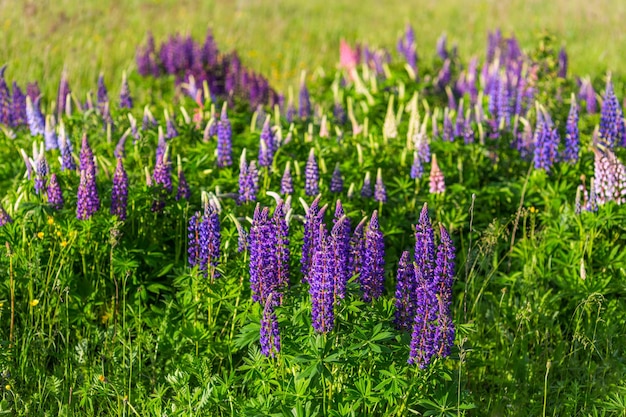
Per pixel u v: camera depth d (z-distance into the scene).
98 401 4.56
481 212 6.48
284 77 12.59
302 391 3.98
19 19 14.75
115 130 7.30
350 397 3.97
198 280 4.89
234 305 4.93
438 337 3.90
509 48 11.41
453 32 17.08
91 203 5.36
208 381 4.33
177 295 4.96
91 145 7.06
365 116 8.55
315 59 14.14
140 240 5.55
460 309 5.19
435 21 18.28
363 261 4.37
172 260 5.65
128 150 6.75
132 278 5.38
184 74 10.41
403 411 4.09
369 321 4.12
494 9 19.55
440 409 3.93
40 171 5.62
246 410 3.99
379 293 4.32
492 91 8.28
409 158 6.93
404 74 9.44
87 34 14.22
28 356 4.80
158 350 4.81
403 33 16.75
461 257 6.05
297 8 18.98
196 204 5.92
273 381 4.15
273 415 3.89
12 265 5.03
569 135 6.51
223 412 4.32
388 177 6.79
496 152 7.15
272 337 4.03
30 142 7.04
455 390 4.03
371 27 17.34
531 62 8.66
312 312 3.90
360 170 6.52
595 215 5.72
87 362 4.71
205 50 10.51
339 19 17.97
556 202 6.13
